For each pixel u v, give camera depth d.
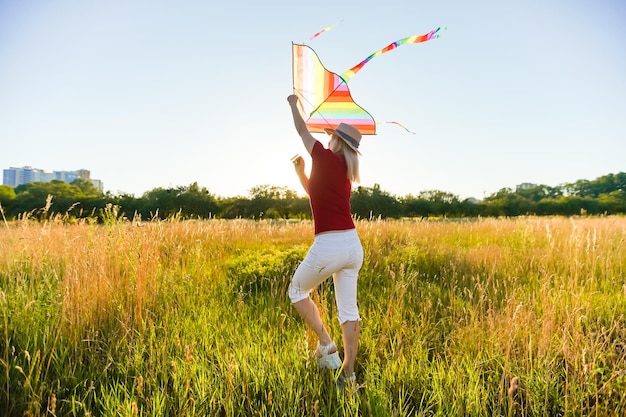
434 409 2.85
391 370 3.21
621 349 3.55
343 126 3.29
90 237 5.25
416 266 6.71
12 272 5.39
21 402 2.67
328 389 3.03
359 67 3.33
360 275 5.96
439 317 4.50
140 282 4.24
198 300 4.78
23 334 3.54
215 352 3.47
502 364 3.32
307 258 3.21
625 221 12.05
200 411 2.64
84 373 3.14
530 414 2.82
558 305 4.34
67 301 3.80
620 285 5.65
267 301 4.84
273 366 3.20
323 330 3.26
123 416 2.56
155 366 3.21
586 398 2.81
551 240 8.27
